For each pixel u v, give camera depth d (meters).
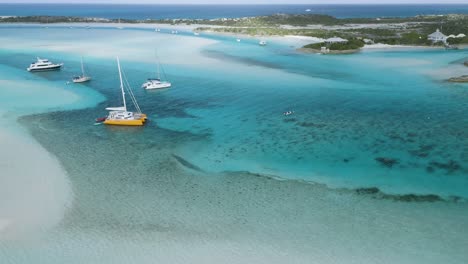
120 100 62.78
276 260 25.30
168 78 77.12
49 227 28.69
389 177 35.97
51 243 26.91
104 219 29.72
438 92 63.66
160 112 56.31
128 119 50.44
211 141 45.16
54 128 49.56
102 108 58.50
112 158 40.69
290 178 36.00
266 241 27.12
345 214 30.12
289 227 28.61
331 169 37.69
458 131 46.62
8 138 45.66
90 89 70.12
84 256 25.62
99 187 34.50
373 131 47.28
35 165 38.69
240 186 34.56
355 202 31.80
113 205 31.61
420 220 29.27
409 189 33.78
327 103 58.94
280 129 48.56
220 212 30.53
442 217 29.61
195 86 70.62
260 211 30.64
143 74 81.50
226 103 60.06
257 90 67.19
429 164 38.41
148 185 34.84
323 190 33.78
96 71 85.19
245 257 25.59
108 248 26.39
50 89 70.00
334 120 51.44
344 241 27.03
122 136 46.94
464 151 41.12
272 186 34.50
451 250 26.02
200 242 27.05
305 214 30.17
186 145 44.06
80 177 36.38
